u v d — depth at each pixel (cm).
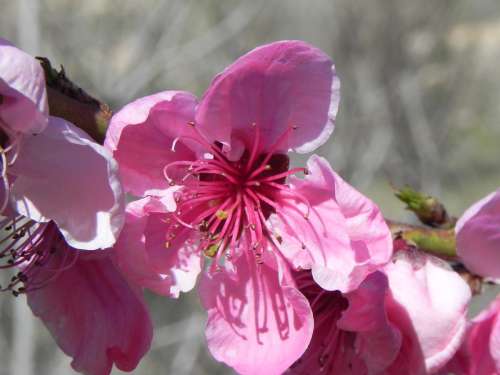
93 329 12
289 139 11
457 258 12
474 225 11
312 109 11
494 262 12
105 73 40
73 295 12
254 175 11
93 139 11
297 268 11
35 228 12
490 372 12
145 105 10
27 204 10
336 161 45
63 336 12
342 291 10
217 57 43
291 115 11
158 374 37
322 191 11
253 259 11
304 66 11
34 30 31
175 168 11
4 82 10
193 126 11
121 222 10
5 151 10
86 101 11
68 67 40
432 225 12
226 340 11
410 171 47
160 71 38
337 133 46
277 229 11
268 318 11
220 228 12
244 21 41
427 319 11
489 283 12
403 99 48
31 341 30
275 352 11
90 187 10
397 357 11
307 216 11
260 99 11
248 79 11
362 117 47
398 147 47
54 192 10
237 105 11
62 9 42
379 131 46
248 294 11
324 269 11
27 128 10
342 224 11
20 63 10
